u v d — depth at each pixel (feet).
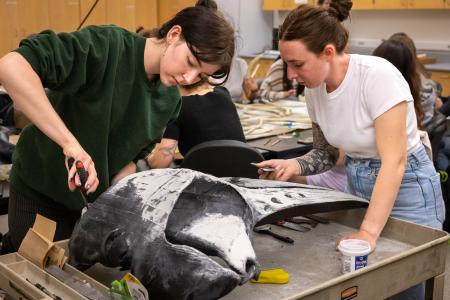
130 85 4.99
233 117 8.16
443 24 19.21
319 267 4.60
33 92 4.36
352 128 5.51
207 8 4.68
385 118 5.15
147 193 4.08
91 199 5.10
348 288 4.06
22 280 3.87
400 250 4.89
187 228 3.77
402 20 20.16
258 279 4.23
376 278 4.25
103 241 3.96
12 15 12.42
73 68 4.60
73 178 4.36
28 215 5.40
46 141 5.05
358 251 4.34
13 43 12.60
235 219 3.86
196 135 7.82
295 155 9.16
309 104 5.99
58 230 5.30
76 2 13.24
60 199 5.22
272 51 21.49
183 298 3.57
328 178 6.90
